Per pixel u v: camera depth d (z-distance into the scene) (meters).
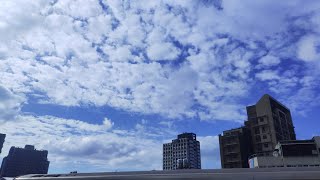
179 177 5.28
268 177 4.77
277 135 95.56
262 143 96.12
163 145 175.62
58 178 6.17
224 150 102.50
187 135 172.25
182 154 165.00
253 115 103.38
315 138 63.12
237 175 4.98
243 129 102.56
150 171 5.76
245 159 97.81
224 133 107.06
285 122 104.31
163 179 5.36
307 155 62.00
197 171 5.39
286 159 62.28
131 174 5.76
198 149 174.00
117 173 5.89
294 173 4.73
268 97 100.69
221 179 5.00
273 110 100.88
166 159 170.38
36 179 6.31
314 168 4.87
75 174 6.21
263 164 63.34
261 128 98.12
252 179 4.82
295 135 110.62
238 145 99.50
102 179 5.81
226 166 99.94
